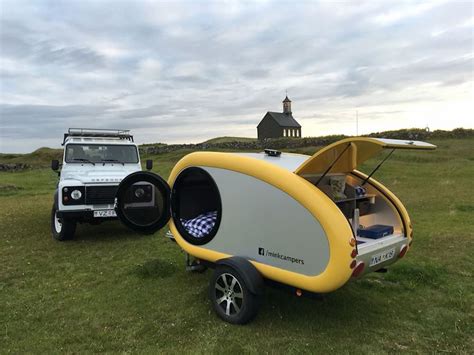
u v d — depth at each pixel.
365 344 3.99
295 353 3.81
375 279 5.73
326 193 4.29
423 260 6.64
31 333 4.31
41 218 11.18
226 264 4.36
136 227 5.55
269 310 4.75
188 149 41.94
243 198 4.39
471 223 9.35
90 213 8.04
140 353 3.87
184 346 3.99
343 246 3.68
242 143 42.16
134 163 9.86
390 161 24.50
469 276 5.89
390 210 4.89
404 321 4.50
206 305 4.95
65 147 9.39
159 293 5.39
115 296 5.33
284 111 77.88
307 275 3.90
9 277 6.18
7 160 49.38
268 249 4.20
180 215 5.55
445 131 38.41
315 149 34.81
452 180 17.42
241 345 3.97
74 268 6.61
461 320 4.52
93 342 4.11
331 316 4.61
